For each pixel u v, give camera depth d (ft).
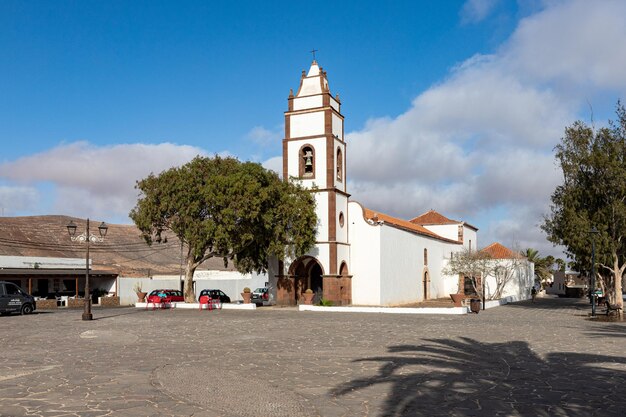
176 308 127.65
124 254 241.55
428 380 41.81
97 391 36.96
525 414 32.09
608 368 47.60
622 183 117.08
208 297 127.13
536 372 45.50
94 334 71.20
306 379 41.86
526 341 66.28
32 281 177.06
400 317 103.35
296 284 142.82
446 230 221.05
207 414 31.40
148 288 195.62
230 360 50.75
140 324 85.97
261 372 44.68
